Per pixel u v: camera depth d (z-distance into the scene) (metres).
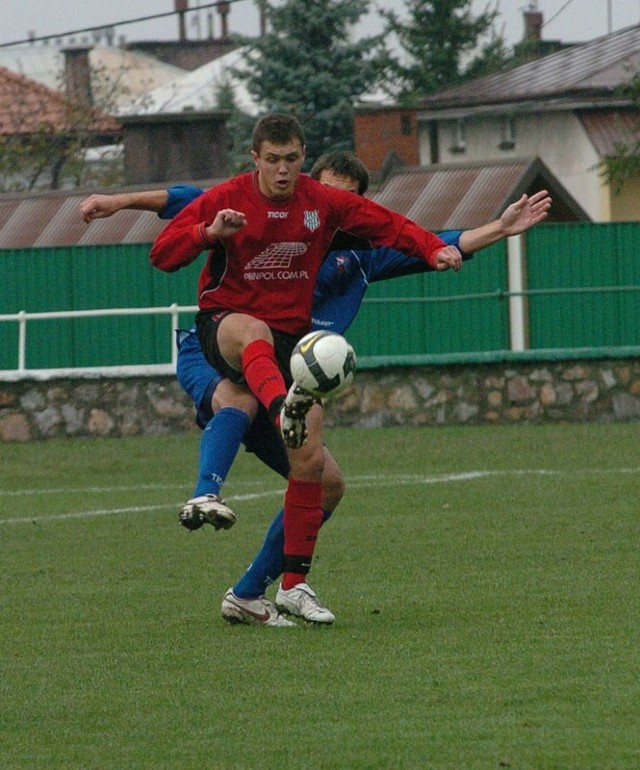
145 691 15.40
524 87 100.50
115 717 14.45
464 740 13.22
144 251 58.50
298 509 18.19
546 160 100.75
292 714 14.30
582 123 97.69
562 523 26.97
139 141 82.62
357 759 12.77
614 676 15.35
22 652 17.56
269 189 17.19
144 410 47.50
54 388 47.56
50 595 21.53
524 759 12.59
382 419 47.47
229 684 15.55
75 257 59.19
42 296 59.53
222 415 17.30
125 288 58.78
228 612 18.72
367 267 19.02
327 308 18.95
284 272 17.53
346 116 105.75
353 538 26.06
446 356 47.09
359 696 14.86
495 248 57.66
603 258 58.56
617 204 97.25
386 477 35.53
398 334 58.31
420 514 29.00
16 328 59.62
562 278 58.72
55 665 16.77
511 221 17.84
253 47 108.31
